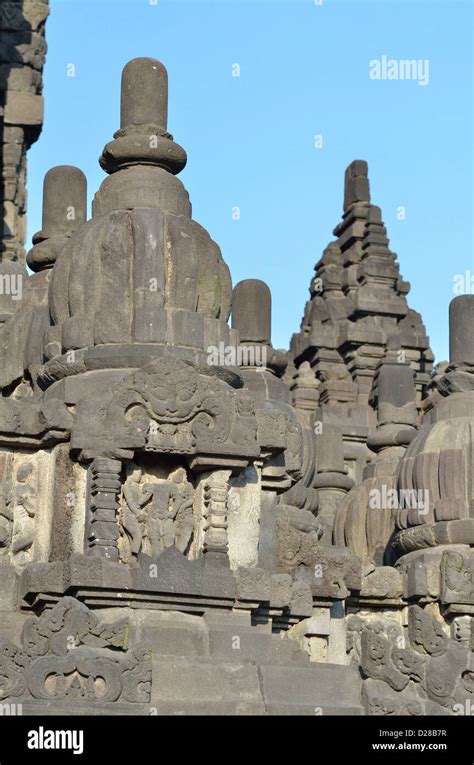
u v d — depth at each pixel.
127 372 18.91
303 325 42.25
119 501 18.45
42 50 42.59
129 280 19.27
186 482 18.84
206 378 18.78
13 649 16.33
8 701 16.20
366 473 26.48
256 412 19.23
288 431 19.53
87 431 18.41
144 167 20.08
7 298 21.58
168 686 17.31
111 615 17.77
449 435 22.27
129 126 20.36
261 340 23.38
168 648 17.83
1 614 17.91
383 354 40.50
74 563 17.67
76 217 22.36
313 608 20.41
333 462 28.48
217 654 18.03
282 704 17.61
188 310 19.23
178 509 18.67
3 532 18.70
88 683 16.52
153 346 18.97
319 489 28.19
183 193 20.06
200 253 19.67
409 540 22.05
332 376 40.25
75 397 18.78
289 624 19.58
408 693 18.20
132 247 19.31
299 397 39.56
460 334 23.38
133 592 17.84
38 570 17.91
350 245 43.69
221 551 18.45
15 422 18.89
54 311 19.70
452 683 18.30
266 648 18.31
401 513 22.41
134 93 20.41
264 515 19.47
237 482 19.16
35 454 19.12
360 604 21.42
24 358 20.56
